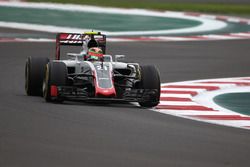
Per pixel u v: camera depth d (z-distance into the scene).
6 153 28.19
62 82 41.88
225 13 133.38
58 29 95.50
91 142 30.91
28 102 42.34
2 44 78.00
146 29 99.50
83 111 39.44
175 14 124.88
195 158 28.56
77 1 141.88
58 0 141.12
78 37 47.75
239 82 57.47
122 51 75.94
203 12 133.75
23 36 86.56
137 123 36.47
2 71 58.62
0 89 48.75
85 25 101.75
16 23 100.94
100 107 41.69
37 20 106.25
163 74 60.81
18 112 38.31
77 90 41.91
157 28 101.44
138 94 42.88
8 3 134.38
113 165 26.75
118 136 32.50
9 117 36.50
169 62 69.00
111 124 35.62
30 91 45.69
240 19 120.00
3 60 65.69
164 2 152.88
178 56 73.75
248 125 38.47
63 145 30.08
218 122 39.03
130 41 85.12
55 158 27.59
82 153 28.64
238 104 47.22
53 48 76.25
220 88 54.81
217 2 158.62
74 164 26.72
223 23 112.38
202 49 80.50
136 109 42.16
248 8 141.88
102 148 29.77
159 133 33.75
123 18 114.62
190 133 34.22
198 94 51.50
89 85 43.44
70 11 123.44
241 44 86.56
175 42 85.88
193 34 95.25
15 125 34.28
